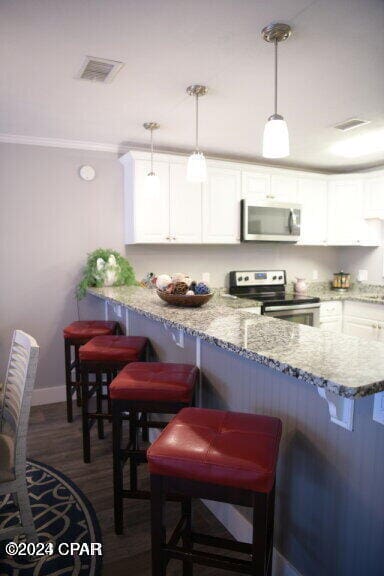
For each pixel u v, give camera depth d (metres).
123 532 1.77
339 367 1.06
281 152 1.64
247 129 2.99
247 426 1.21
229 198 3.66
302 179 4.06
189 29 1.66
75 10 1.52
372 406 1.11
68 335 2.85
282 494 1.47
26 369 1.51
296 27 1.63
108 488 2.11
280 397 1.46
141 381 1.68
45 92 2.30
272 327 1.60
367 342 1.35
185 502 1.41
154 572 1.17
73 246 3.38
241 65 1.97
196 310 2.03
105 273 3.22
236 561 1.12
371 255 4.39
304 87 2.22
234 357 1.71
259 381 1.57
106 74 2.07
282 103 2.46
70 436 2.71
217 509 1.88
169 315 1.87
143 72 2.05
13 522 1.82
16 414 1.66
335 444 1.24
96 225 3.45
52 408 3.25
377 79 2.12
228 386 1.77
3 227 3.14
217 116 2.71
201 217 3.54
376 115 2.67
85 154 3.37
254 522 1.03
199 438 1.14
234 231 3.71
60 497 2.02
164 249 3.76
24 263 3.23
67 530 1.78
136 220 3.27
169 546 1.16
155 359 2.53
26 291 3.25
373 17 1.56
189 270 3.89
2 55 1.87
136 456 1.77
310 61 1.92
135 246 3.62
